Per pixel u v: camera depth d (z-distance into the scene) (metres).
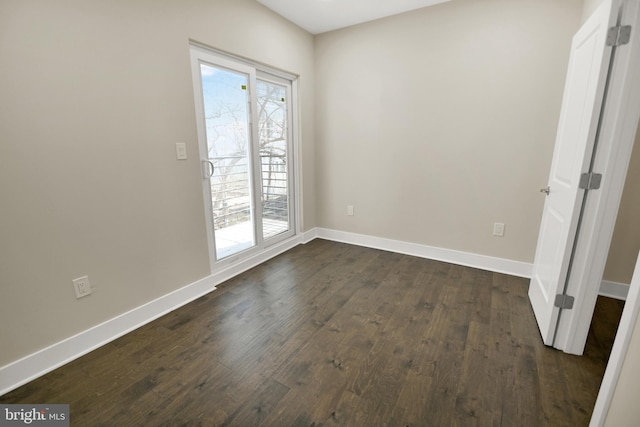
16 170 1.45
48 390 1.51
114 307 1.92
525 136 2.54
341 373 1.61
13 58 1.39
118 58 1.76
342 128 3.45
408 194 3.19
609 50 1.40
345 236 3.73
